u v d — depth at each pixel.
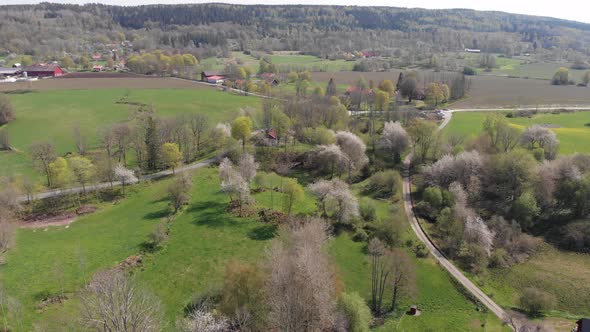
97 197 90.25
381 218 87.25
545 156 111.31
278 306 47.50
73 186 93.50
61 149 114.56
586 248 78.69
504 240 80.31
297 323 47.22
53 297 55.53
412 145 122.75
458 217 83.62
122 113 152.00
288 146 119.56
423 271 71.69
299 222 75.81
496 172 97.75
